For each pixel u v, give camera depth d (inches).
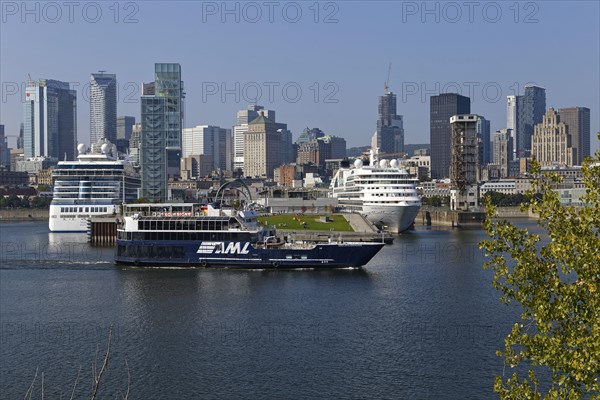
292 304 4503.0
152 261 6151.6
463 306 4416.8
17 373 3164.4
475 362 3230.8
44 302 4670.3
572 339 1571.1
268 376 3073.3
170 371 3164.4
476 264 6446.9
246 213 6294.3
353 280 5403.5
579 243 1545.3
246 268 5969.5
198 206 6427.2
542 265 1653.5
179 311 4325.8
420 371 3117.6
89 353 3452.3
